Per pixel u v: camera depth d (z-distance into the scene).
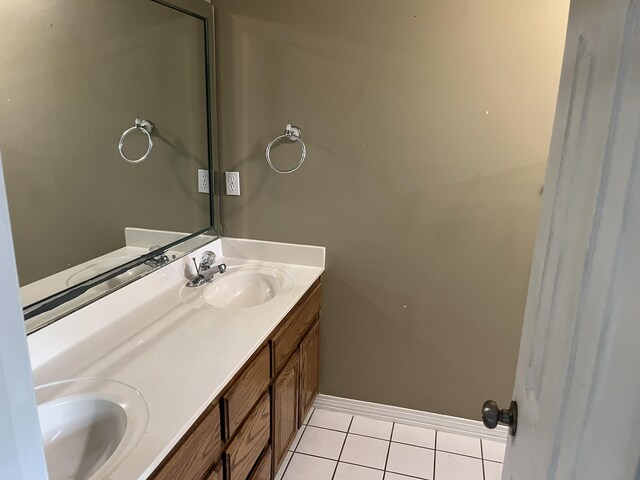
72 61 1.59
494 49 1.86
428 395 2.34
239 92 2.15
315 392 2.38
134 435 1.10
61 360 1.41
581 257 0.62
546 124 1.88
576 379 0.59
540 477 0.73
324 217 2.22
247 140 2.21
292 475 2.07
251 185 2.27
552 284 0.78
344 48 1.99
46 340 1.41
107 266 1.75
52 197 1.52
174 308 1.79
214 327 1.64
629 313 0.45
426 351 2.28
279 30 2.04
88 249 1.67
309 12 1.99
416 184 2.07
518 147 1.93
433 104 1.97
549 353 0.76
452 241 2.10
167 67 1.99
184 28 2.03
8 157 1.37
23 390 0.51
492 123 1.93
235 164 2.26
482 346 2.20
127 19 1.79
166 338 1.55
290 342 1.90
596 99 0.62
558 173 0.81
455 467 2.13
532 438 0.81
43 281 1.48
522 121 1.90
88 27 1.64
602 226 0.55
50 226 1.50
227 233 2.37
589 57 0.68
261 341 1.56
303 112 2.11
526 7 1.80
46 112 1.49
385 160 2.08
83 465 1.19
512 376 2.21
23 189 1.42
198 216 2.26
